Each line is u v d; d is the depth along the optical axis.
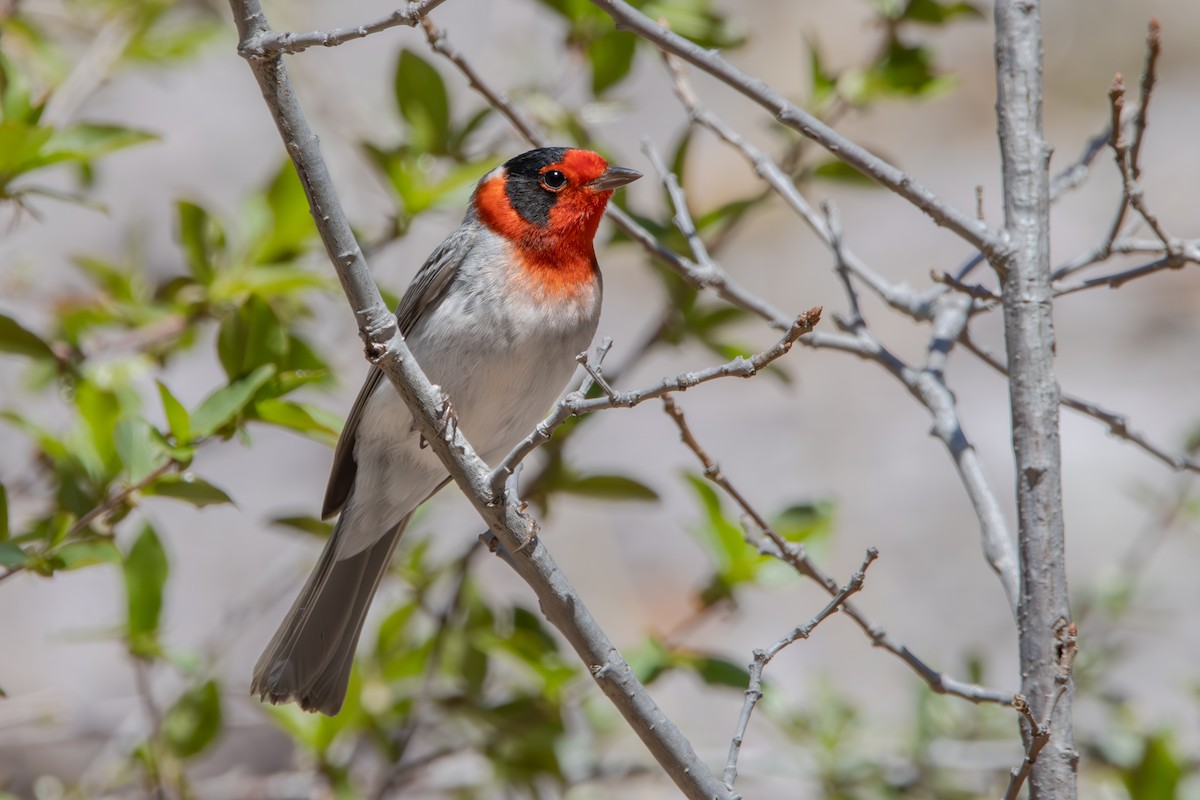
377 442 8.46
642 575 16.88
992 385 18.97
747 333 19.20
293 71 14.09
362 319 6.08
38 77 11.74
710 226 10.41
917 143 21.39
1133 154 7.02
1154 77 6.79
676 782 6.02
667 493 17.69
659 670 9.56
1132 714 11.36
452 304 8.44
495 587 16.62
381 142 11.70
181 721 9.72
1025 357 6.38
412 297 8.77
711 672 9.59
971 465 7.00
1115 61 22.22
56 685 14.75
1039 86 6.71
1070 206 20.73
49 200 15.77
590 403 5.75
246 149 17.61
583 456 17.98
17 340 9.00
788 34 20.52
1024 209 6.57
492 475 6.11
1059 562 6.14
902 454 18.30
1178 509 11.80
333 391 9.70
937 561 17.20
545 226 8.48
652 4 10.31
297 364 8.65
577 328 8.58
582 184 8.47
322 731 9.99
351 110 14.28
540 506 10.16
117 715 12.05
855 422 18.61
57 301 11.02
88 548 7.56
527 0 12.85
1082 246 20.06
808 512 9.91
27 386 11.10
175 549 16.03
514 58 14.08
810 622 6.09
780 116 6.60
